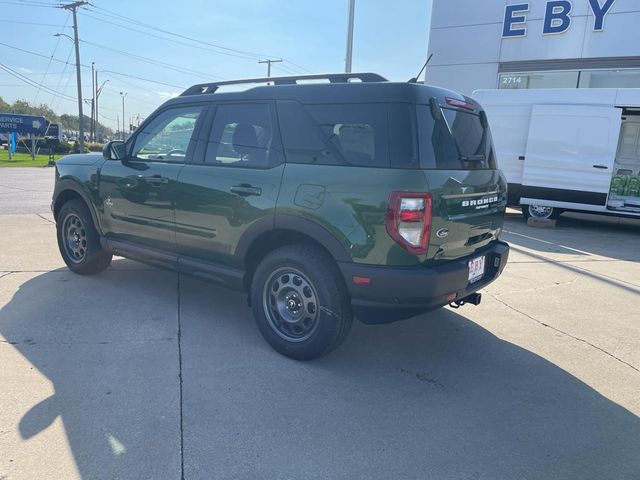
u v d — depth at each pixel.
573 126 10.20
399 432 2.82
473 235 3.67
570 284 6.02
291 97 3.65
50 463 2.43
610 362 3.85
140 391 3.12
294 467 2.48
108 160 4.90
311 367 3.56
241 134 3.88
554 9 13.61
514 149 10.98
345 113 3.38
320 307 3.42
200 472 2.42
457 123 3.67
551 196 10.61
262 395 3.14
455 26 15.05
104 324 4.15
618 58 13.07
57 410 2.87
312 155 3.46
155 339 3.90
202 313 4.50
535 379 3.53
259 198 3.62
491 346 4.08
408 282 3.10
